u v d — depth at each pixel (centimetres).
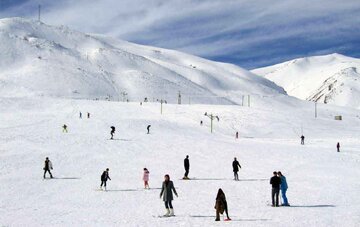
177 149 5616
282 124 12531
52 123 8006
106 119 9056
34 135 6106
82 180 3559
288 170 4356
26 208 2488
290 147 6750
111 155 4934
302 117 14362
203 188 3272
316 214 2258
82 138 6053
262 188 3278
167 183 2277
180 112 12862
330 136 11394
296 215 2233
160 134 7456
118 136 6631
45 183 3375
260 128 12000
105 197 2888
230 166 4541
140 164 4466
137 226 1969
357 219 2089
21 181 3416
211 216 2255
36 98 12488
